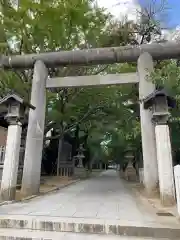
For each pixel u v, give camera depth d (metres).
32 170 8.61
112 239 3.84
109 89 14.16
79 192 9.66
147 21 12.12
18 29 11.15
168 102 7.05
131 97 14.83
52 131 22.34
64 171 22.23
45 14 10.65
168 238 3.92
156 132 6.73
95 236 4.00
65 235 4.04
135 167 20.19
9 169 7.02
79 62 9.73
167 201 6.15
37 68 9.70
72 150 24.78
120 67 13.55
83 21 11.47
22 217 4.71
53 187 11.54
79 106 16.28
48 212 5.26
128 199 7.54
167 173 6.33
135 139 14.50
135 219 4.61
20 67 10.12
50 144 23.09
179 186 4.86
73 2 10.75
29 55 10.00
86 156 29.03
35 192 8.52
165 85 6.75
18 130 7.38
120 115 16.72
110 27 12.80
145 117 8.58
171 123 8.66
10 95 7.32
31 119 9.14
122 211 5.42
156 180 7.96
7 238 3.94
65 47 12.34
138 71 9.26
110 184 14.43
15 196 7.53
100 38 12.61
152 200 7.11
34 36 11.48
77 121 17.94
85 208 5.81
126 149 19.69
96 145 29.30
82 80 9.48
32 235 4.02
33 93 9.45
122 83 9.24
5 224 4.52
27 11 10.59
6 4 10.60
